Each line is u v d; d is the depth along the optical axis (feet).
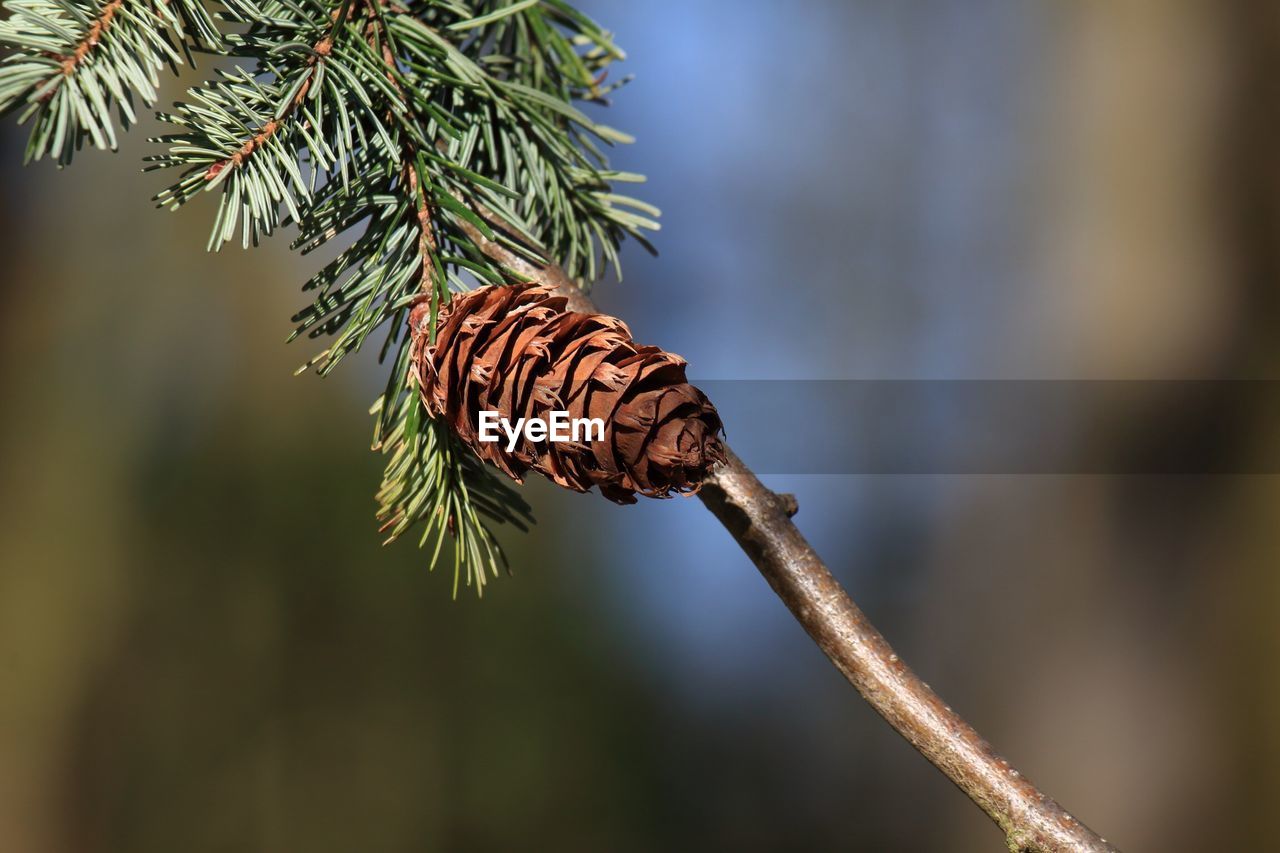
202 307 8.54
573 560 8.84
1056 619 9.33
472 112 2.94
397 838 8.04
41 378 8.31
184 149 2.76
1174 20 9.68
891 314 11.51
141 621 8.00
